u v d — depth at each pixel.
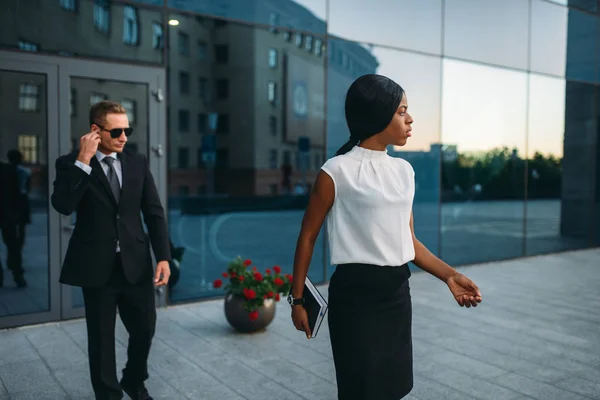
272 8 6.18
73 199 2.67
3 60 4.70
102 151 2.91
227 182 5.93
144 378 3.11
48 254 4.96
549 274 7.61
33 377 3.68
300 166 6.45
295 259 2.01
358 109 1.92
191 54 5.67
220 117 5.86
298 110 6.42
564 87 9.51
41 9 4.85
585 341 4.56
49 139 4.94
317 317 1.90
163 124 5.52
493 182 8.58
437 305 5.75
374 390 1.93
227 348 4.29
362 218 1.91
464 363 4.01
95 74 5.13
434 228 7.94
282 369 3.85
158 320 5.11
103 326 2.85
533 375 3.78
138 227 2.95
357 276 1.92
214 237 5.90
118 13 5.23
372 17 7.08
